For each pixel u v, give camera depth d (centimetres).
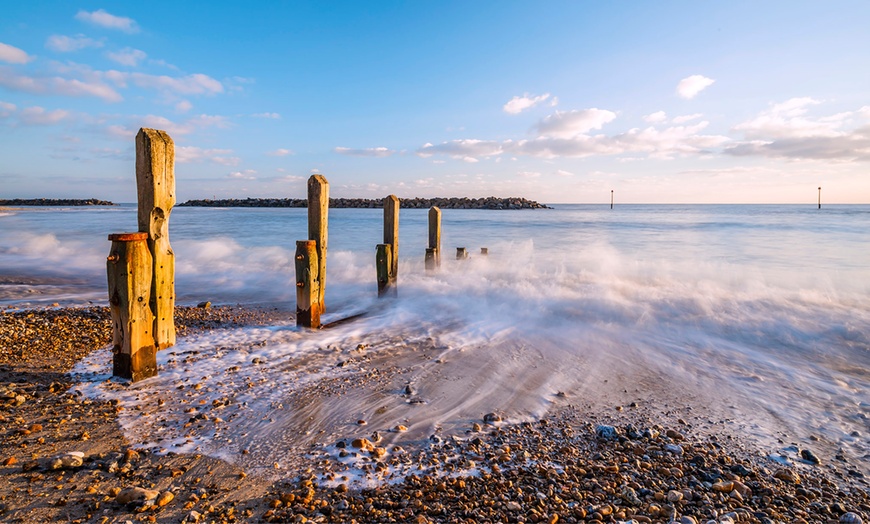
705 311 855
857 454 414
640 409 498
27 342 646
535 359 650
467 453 398
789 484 366
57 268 1491
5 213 5381
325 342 709
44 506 303
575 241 2270
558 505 327
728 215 5006
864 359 642
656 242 2164
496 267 1410
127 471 350
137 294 513
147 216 562
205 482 343
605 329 794
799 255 1636
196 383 528
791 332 746
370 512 313
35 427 405
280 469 365
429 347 697
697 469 384
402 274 1307
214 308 962
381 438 419
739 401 521
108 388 500
